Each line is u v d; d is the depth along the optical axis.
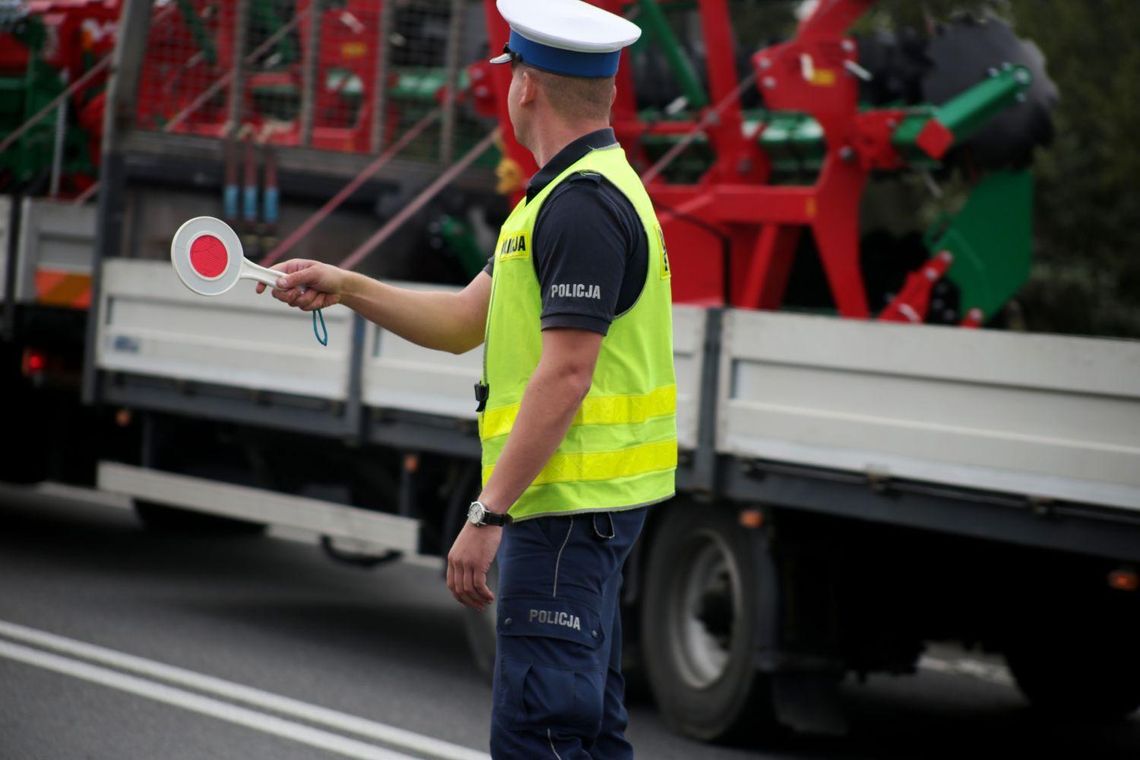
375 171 24.66
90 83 29.08
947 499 13.44
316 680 17.70
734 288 22.41
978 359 13.13
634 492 9.04
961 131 20.33
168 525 28.64
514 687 8.81
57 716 15.09
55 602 21.23
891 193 22.66
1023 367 12.81
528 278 8.89
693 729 16.12
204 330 20.95
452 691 17.66
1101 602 14.96
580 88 9.00
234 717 15.62
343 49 26.27
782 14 54.19
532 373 8.91
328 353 19.27
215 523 28.81
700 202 22.23
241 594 23.30
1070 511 12.55
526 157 23.05
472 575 8.66
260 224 23.45
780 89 21.11
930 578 15.69
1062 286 42.31
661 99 24.44
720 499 15.70
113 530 28.95
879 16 46.16
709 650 16.30
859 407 14.11
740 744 15.88
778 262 21.73
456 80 25.27
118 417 22.58
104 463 23.19
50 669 17.08
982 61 20.48
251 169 23.52
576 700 8.78
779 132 22.34
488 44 24.97
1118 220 42.88
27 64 29.33
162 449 22.23
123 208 22.72
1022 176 21.27
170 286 21.30
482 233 25.41
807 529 15.35
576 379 8.55
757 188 21.62
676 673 16.38
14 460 25.17
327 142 26.42
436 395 17.89
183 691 16.56
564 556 8.87
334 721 15.79
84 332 24.12
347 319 19.05
